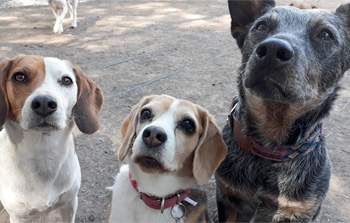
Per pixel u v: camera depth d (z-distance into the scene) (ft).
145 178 1.51
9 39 4.58
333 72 1.56
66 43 4.66
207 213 1.79
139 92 3.37
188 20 6.68
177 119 1.47
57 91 1.46
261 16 1.69
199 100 3.33
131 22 6.11
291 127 1.57
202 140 1.53
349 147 2.76
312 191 1.62
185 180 1.56
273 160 1.63
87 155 2.45
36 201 1.59
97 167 2.35
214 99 3.37
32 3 6.81
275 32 1.55
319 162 1.66
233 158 1.72
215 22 6.70
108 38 5.05
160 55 4.51
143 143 1.38
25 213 1.63
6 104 1.48
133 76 3.75
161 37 5.38
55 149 1.55
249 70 1.40
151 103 1.52
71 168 1.67
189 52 4.76
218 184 1.78
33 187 1.56
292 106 1.50
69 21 5.74
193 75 3.93
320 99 1.55
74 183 1.70
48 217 1.98
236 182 1.70
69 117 1.58
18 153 1.51
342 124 3.12
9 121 1.50
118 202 1.63
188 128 1.48
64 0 4.94
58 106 1.40
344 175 2.44
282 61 1.30
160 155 1.36
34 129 1.39
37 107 1.35
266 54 1.31
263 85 1.38
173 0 8.44
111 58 4.24
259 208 1.75
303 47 1.44
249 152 1.67
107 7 7.13
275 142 1.60
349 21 1.66
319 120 1.60
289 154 1.60
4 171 1.55
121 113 2.97
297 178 1.61
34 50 4.24
